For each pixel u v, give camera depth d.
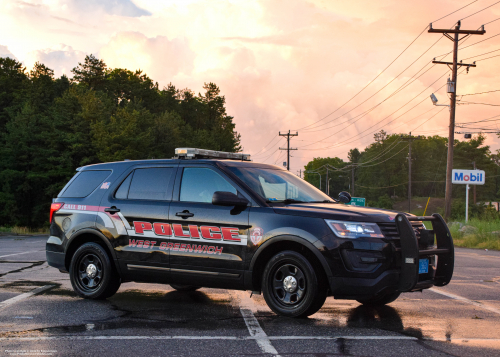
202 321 5.50
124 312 5.96
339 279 5.28
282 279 5.67
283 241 5.67
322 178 176.75
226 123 131.12
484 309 6.38
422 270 5.69
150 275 6.43
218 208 6.05
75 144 56.19
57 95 97.94
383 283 5.27
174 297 7.05
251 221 5.80
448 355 4.25
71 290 7.53
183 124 102.50
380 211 5.80
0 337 4.74
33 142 59.28
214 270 5.96
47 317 5.66
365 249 5.27
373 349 4.41
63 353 4.23
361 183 141.12
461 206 87.00
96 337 4.76
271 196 6.09
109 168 7.24
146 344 4.53
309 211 5.61
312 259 5.50
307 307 5.45
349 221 5.39
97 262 6.88
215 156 7.14
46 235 33.88
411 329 5.21
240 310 6.13
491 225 24.83
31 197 58.59
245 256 5.78
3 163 57.56
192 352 4.29
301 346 4.50
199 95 134.00
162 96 124.88
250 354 4.24
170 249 6.26
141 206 6.58
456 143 121.25
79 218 7.09
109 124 56.72
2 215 55.94
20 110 76.38
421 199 128.75
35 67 106.25
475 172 38.12
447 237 6.09
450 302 6.88
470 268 11.73
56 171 56.41
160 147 71.50
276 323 5.41
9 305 6.34
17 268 10.34
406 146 134.00
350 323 5.46
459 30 31.11
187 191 6.38
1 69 100.88
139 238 6.51
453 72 31.36
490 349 4.44
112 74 121.75
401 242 5.40
